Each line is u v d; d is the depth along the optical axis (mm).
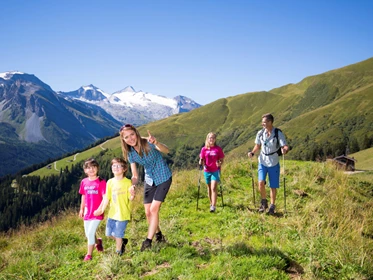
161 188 6301
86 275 5961
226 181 12805
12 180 188750
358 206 10023
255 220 7996
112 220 6426
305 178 12188
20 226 12695
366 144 132000
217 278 5105
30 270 6539
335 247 6250
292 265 5801
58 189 166625
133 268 5809
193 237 7520
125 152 6340
